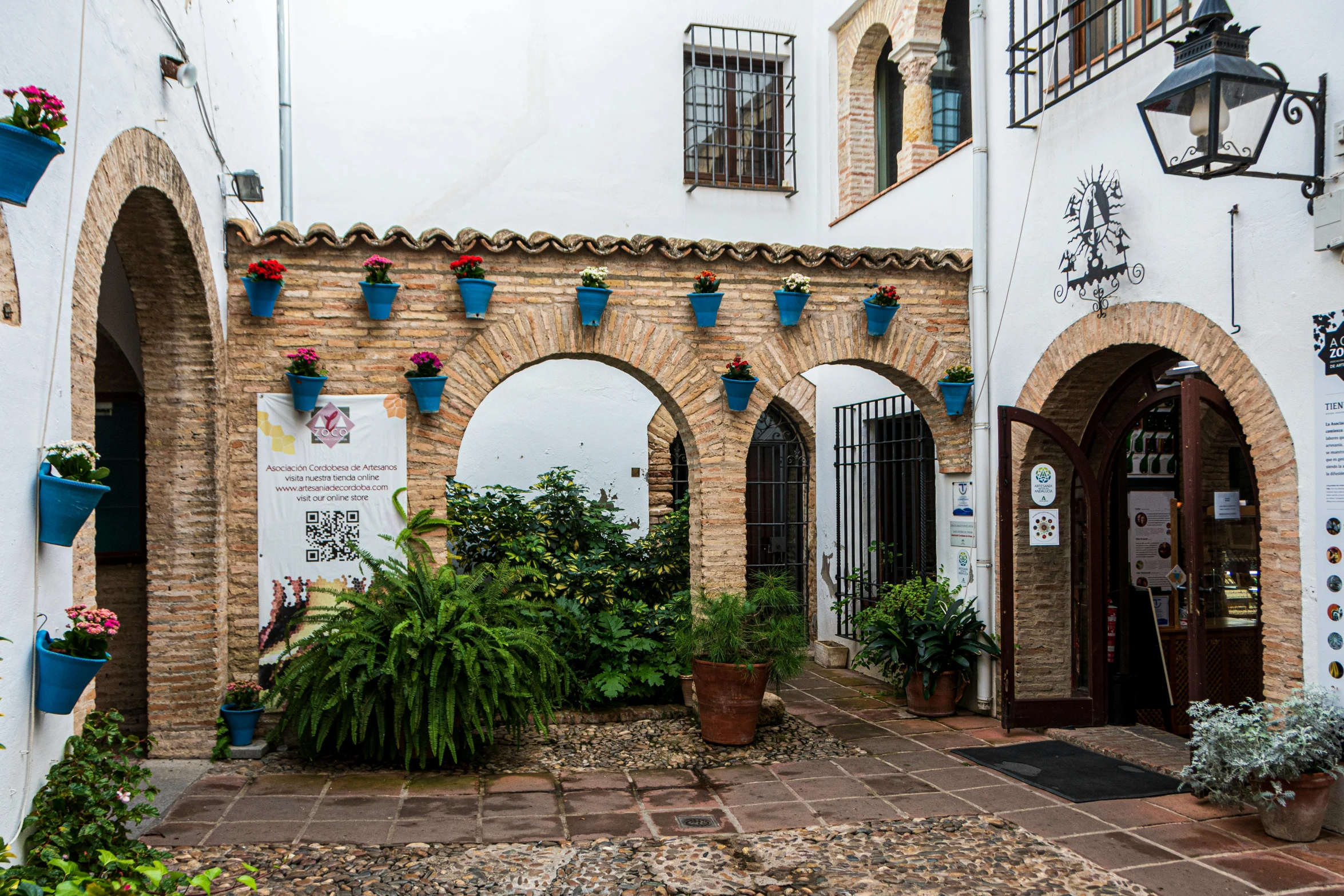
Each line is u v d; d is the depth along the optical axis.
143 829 4.60
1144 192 5.71
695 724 6.84
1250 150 4.48
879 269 7.30
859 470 9.27
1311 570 4.68
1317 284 4.62
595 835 4.63
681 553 8.45
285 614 6.28
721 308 7.04
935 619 7.23
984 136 7.31
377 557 6.38
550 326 6.70
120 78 4.25
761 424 10.40
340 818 4.81
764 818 4.90
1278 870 4.19
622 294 6.85
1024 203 6.88
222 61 6.27
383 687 5.53
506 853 4.38
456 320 6.56
